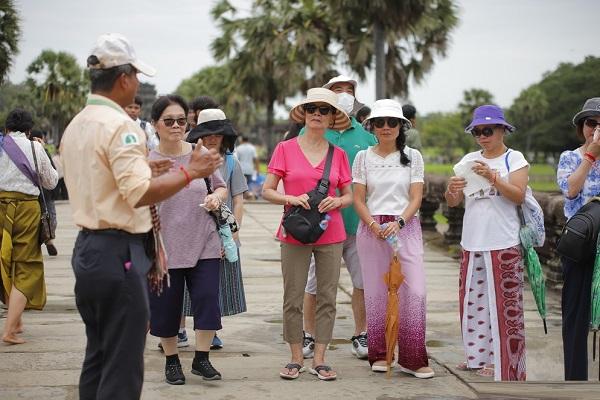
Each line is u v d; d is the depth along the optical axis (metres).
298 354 4.50
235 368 4.66
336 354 5.11
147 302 3.04
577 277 4.27
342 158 4.53
